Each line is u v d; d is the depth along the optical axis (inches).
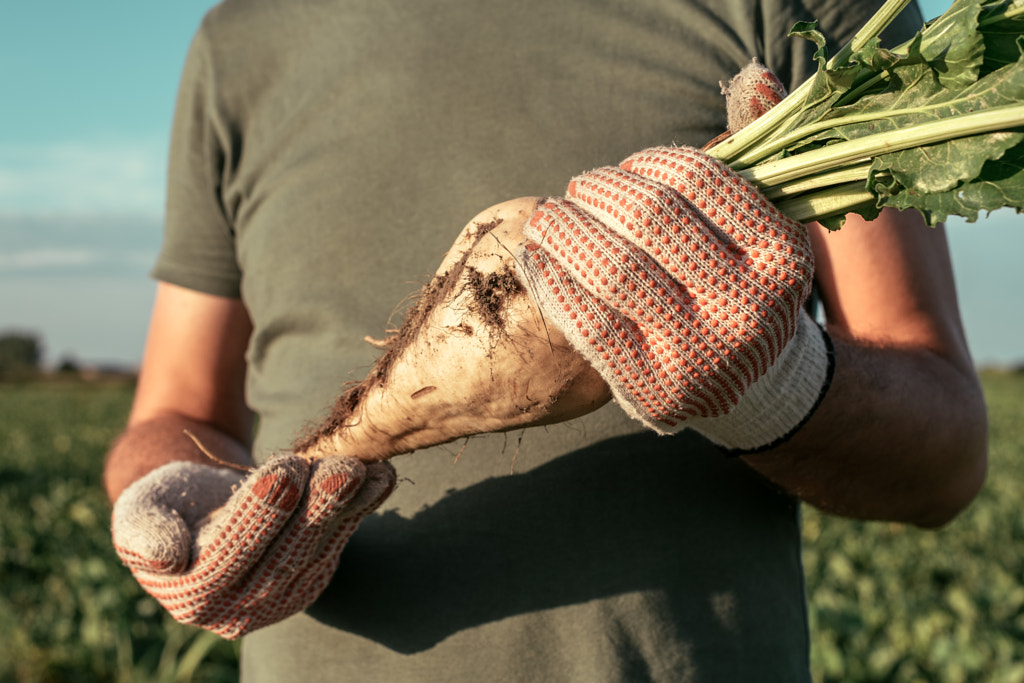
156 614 120.7
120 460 36.2
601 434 32.0
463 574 32.0
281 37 36.4
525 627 31.5
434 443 29.8
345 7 35.8
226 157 37.2
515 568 31.7
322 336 34.5
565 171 33.0
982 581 144.5
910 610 116.9
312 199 34.9
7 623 109.5
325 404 33.9
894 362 31.3
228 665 105.1
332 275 34.4
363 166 34.4
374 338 33.6
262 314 36.1
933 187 25.5
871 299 32.6
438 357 27.8
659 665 31.0
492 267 27.3
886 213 32.8
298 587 31.0
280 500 29.1
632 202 26.2
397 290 33.7
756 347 26.2
